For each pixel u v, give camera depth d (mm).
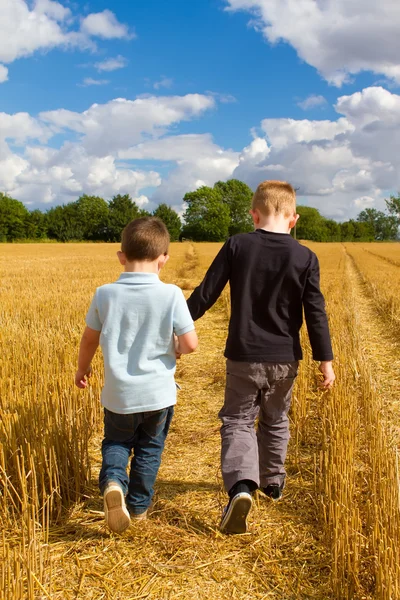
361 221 147250
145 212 104062
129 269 2566
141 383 2439
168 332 2490
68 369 4715
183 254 38594
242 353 2596
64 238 95438
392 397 4859
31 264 24938
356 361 5738
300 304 2652
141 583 2229
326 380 2654
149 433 2582
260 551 2451
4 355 5328
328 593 2197
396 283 16609
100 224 99438
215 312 10664
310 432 4027
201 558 2406
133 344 2473
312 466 3436
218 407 4660
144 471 2568
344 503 2572
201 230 107562
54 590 2160
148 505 2652
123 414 2451
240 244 2656
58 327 7234
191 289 14562
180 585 2221
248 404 2684
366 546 2420
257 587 2223
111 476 2350
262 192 2766
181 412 4539
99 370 4949
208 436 3945
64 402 3559
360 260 37500
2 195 93375
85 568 2314
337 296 12227
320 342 2604
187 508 2850
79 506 2875
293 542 2551
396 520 2326
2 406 3715
